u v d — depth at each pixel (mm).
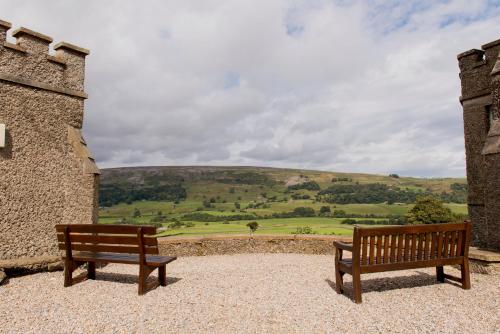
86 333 4098
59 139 7840
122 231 5871
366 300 5344
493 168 7242
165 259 6074
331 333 4117
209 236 9945
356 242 5254
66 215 7758
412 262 5625
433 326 4305
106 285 6184
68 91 8062
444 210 29656
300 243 10086
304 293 5758
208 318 4570
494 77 7500
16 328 4246
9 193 7023
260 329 4230
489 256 6738
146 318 4551
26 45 7426
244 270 7566
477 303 5160
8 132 7082
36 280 6492
